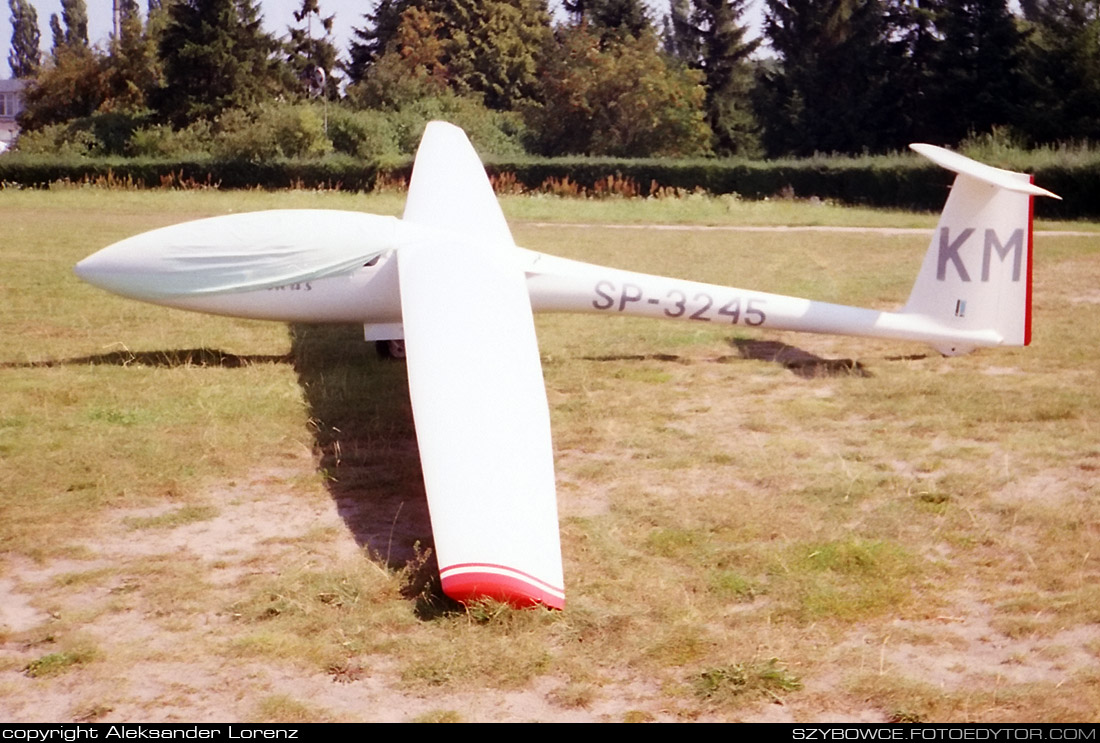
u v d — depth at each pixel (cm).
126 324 1490
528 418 770
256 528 790
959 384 1235
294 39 7975
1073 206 3731
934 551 763
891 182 4109
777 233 2934
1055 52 5200
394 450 974
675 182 4353
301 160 4297
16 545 742
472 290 1022
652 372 1299
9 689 560
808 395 1201
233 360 1305
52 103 7206
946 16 5681
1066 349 1422
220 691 562
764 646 616
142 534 774
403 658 596
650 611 657
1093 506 848
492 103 7981
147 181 4219
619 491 878
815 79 6144
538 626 623
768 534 784
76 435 982
